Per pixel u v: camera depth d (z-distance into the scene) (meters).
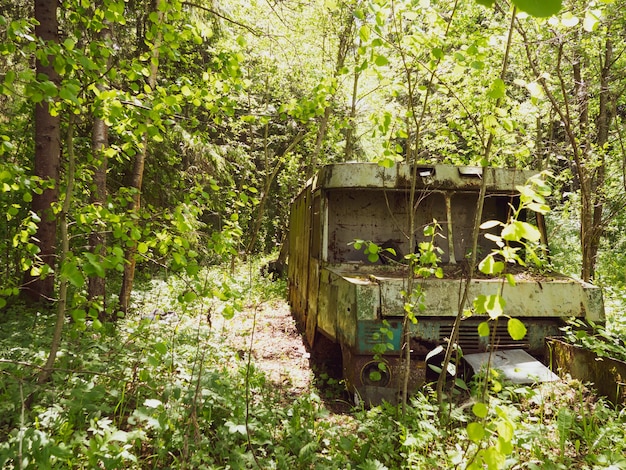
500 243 2.18
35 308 8.05
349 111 16.81
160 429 3.45
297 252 10.17
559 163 14.07
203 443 3.58
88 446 3.48
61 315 4.10
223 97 4.80
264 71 16.16
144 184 11.93
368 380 5.01
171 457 3.70
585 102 10.52
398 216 6.63
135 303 9.94
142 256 4.14
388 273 5.97
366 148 22.59
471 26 8.62
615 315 6.96
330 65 15.36
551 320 5.21
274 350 7.73
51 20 7.41
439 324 5.08
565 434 3.60
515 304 5.14
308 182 8.58
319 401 4.68
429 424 3.91
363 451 3.72
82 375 4.61
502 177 6.15
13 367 4.39
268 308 11.49
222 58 4.62
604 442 3.53
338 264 6.29
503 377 4.46
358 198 6.66
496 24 7.99
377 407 4.38
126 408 4.43
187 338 6.45
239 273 13.92
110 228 4.32
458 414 4.09
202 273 8.12
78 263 3.19
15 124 8.91
